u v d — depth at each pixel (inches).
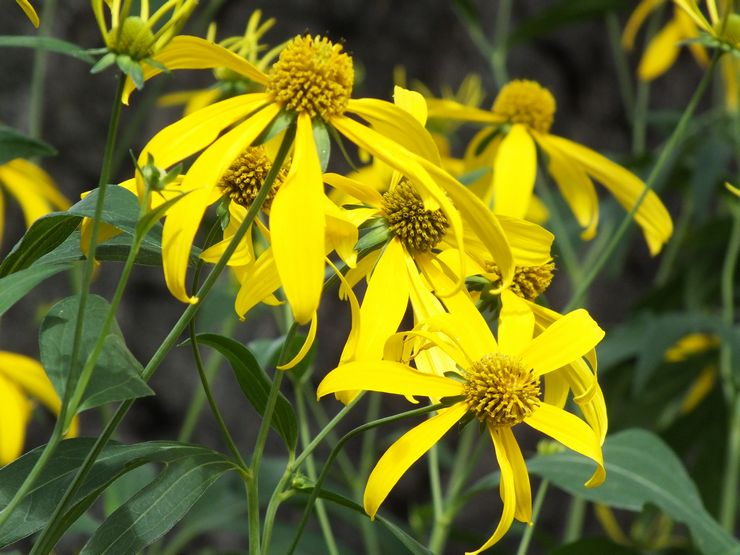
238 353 20.5
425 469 44.2
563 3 34.3
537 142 27.4
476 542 30.9
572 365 20.3
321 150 19.1
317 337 42.0
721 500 36.7
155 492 19.6
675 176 41.2
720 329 32.3
